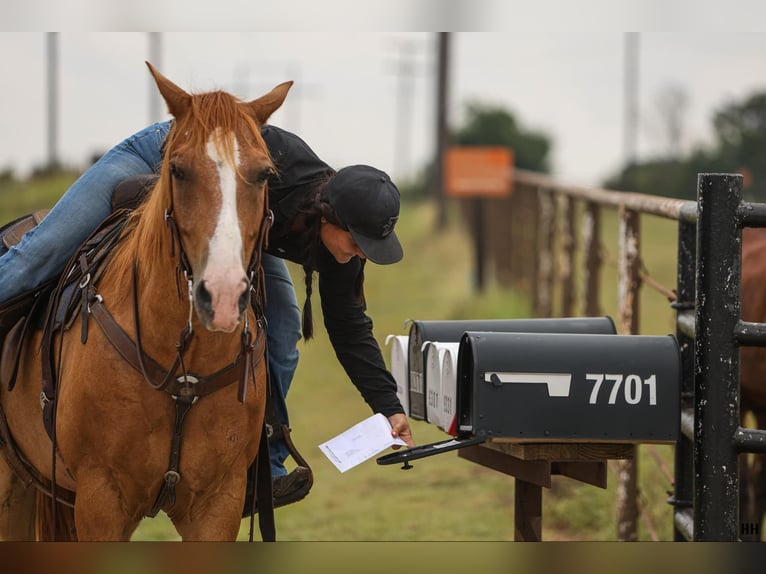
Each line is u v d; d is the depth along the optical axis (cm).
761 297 1022
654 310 1770
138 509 666
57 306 703
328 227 689
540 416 668
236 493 672
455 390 695
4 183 5488
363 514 1199
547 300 2198
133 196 732
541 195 2333
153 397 637
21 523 830
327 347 2402
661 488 1127
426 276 3581
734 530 676
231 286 546
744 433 673
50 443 720
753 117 7844
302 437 1540
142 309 637
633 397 674
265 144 639
